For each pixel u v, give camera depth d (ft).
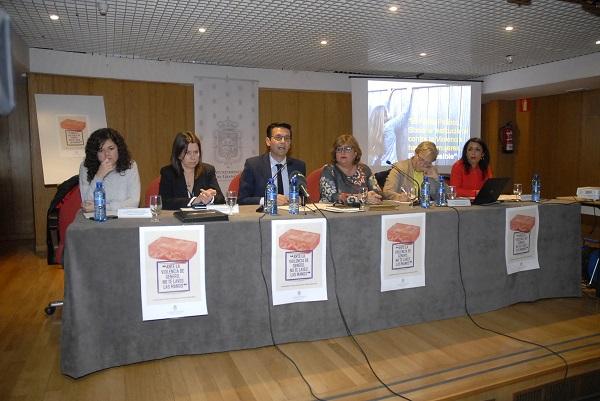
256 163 11.25
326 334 8.28
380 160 21.93
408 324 8.96
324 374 6.97
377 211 8.73
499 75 22.34
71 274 6.68
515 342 8.17
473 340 8.26
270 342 7.93
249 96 19.75
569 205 10.69
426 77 22.81
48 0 11.60
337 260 8.23
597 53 17.93
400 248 8.70
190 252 7.27
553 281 10.66
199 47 16.35
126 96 18.12
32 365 7.32
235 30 14.33
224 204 9.37
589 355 7.61
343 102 21.93
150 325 7.25
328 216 8.14
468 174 13.57
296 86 20.61
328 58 18.39
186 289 7.30
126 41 15.49
